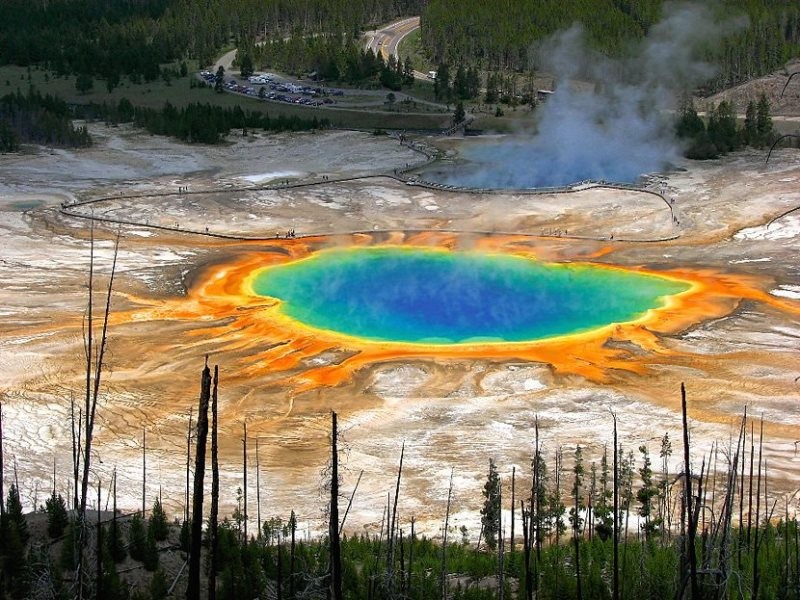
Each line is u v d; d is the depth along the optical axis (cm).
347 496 6175
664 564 4644
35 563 3962
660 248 11469
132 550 4278
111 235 11631
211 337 8800
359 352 8506
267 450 6812
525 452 6775
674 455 6644
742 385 7838
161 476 6391
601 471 6319
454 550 5159
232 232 11956
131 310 9412
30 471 6334
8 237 11325
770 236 11669
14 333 8669
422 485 6353
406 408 7462
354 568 4622
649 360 8350
